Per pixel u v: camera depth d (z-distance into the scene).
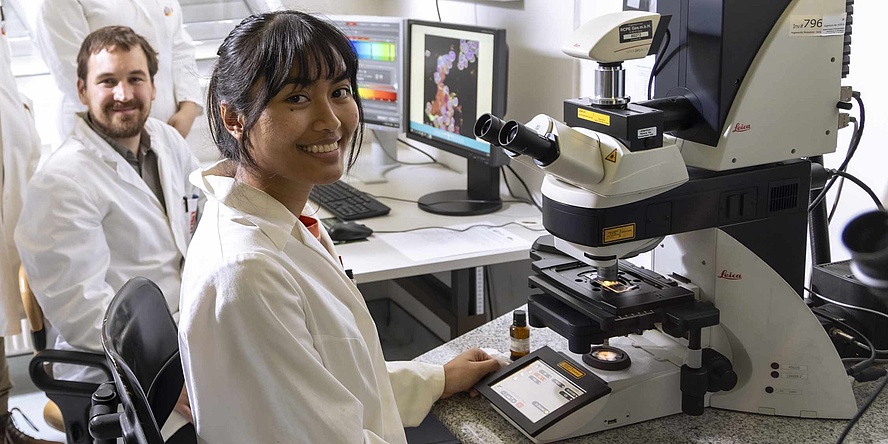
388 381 1.24
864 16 1.58
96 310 2.06
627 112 1.22
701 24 1.29
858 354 1.50
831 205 1.71
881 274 1.49
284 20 1.06
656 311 1.27
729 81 1.28
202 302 1.02
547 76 2.50
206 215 1.12
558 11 2.40
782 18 1.27
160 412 1.48
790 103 1.31
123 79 2.20
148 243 2.25
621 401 1.32
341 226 2.36
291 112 1.05
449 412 1.41
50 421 2.23
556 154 1.18
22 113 2.62
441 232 2.40
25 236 2.06
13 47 3.46
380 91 2.88
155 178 2.40
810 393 1.34
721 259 1.32
